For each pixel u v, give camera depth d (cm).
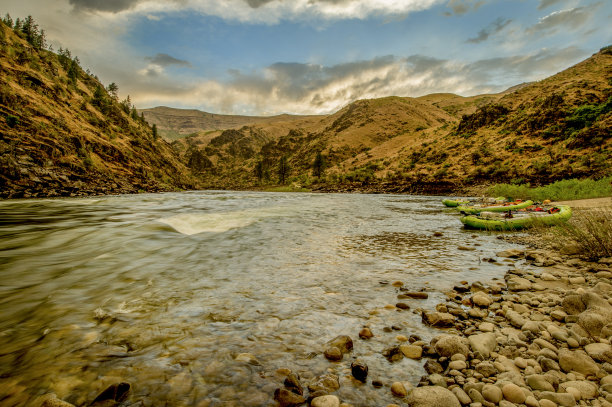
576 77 8688
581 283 562
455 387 264
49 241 929
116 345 335
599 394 249
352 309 460
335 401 242
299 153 19325
